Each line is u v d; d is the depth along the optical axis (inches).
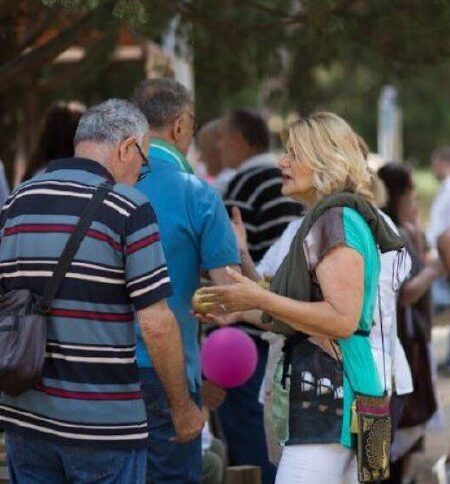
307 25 587.8
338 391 398.9
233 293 391.2
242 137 658.8
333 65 700.0
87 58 703.1
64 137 560.7
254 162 616.1
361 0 588.1
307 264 397.1
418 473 692.7
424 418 613.3
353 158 409.4
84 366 367.9
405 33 596.7
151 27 573.3
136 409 375.6
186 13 599.8
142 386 456.4
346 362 399.9
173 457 464.1
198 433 401.4
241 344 485.4
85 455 369.4
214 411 604.7
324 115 415.8
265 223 601.6
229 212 607.5
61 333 368.2
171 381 386.0
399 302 599.8
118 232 369.7
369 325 402.6
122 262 370.3
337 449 400.5
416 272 600.4
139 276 369.4
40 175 386.0
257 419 594.6
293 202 603.2
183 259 467.8
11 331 363.9
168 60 751.1
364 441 397.1
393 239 404.2
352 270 390.3
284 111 688.4
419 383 610.2
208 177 801.6
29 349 362.3
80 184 377.4
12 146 742.5
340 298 388.2
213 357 484.7
